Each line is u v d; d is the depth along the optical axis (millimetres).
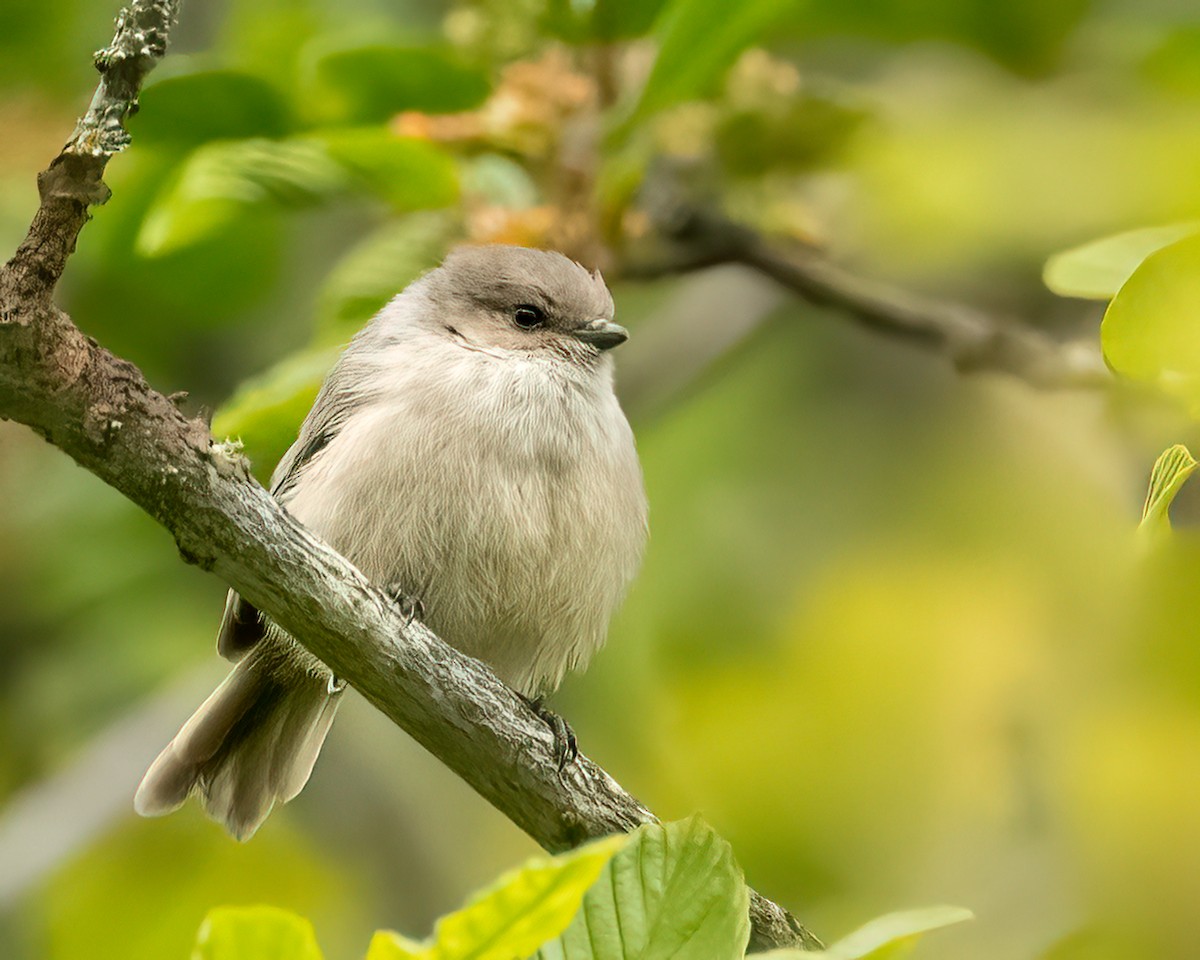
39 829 11266
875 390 13414
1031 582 11633
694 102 10633
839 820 11352
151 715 11805
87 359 6090
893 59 13031
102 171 5852
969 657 11367
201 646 12570
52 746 12578
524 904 4508
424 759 13031
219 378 13367
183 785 9203
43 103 11594
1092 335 12539
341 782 12781
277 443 10188
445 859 12641
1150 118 10797
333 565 6641
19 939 11891
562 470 9281
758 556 12398
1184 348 5766
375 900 12594
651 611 12070
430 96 10383
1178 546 6418
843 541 12555
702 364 12953
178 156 10523
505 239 10312
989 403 12922
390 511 9031
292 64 11172
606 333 9695
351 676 6836
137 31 5809
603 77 10336
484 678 6957
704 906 5160
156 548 12516
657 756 11766
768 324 13547
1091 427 11773
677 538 12367
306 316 13453
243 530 6461
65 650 12688
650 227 10836
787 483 12875
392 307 10102
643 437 12711
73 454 6184
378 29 10961
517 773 6949
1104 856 7430
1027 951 9195
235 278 12320
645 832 5238
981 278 12797
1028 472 12297
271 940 4492
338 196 10438
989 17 11125
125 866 12867
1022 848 10492
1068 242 11625
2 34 11711
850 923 10992
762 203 10984
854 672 11594
